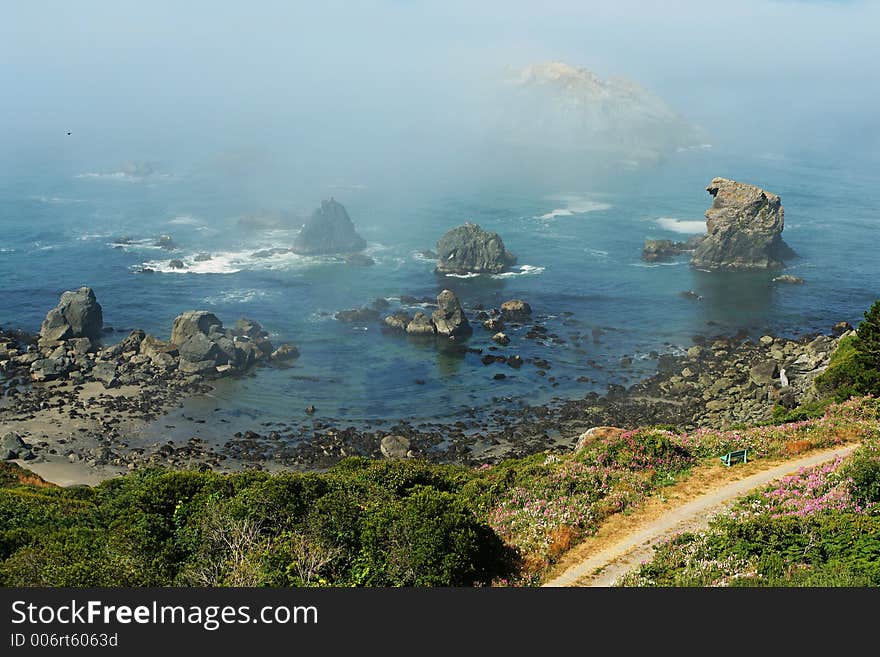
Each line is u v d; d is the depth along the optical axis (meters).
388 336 144.75
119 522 50.25
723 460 55.62
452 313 144.12
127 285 173.25
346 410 116.06
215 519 44.16
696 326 149.38
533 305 162.00
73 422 111.00
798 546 40.38
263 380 126.38
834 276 181.00
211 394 121.25
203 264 189.88
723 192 187.25
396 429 109.31
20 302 162.12
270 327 148.88
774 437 59.97
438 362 133.12
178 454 102.31
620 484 52.09
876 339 83.00
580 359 133.88
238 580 37.09
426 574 38.97
